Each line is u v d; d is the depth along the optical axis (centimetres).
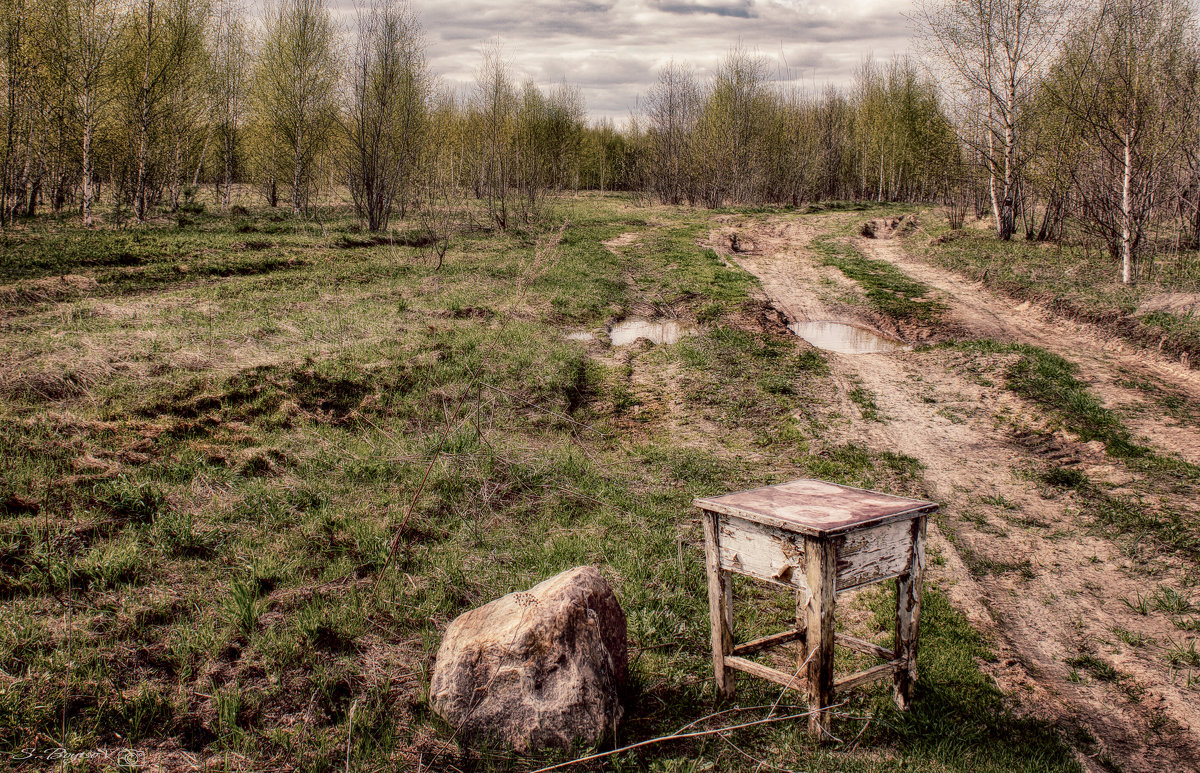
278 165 3222
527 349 1201
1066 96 1891
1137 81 1622
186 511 573
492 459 766
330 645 432
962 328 1562
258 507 600
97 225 2153
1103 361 1270
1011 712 422
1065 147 1909
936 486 811
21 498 539
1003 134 2398
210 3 2723
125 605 443
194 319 1142
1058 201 2133
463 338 1202
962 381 1213
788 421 1030
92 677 378
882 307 1750
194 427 747
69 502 554
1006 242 2320
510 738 356
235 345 1020
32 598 440
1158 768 385
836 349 1473
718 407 1074
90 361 842
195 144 3050
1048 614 550
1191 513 704
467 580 529
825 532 329
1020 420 1020
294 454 720
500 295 1600
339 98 2616
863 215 3356
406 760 351
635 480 796
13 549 479
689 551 616
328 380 930
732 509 371
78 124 2308
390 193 2516
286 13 2939
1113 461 857
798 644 472
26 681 365
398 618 468
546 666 360
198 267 1571
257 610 449
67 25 2106
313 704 384
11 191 2344
